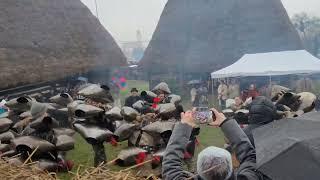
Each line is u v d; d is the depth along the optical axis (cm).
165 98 805
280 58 1853
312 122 345
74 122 726
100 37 2523
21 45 2050
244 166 317
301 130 334
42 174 423
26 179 406
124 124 680
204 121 328
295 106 752
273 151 314
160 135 644
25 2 2339
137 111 741
